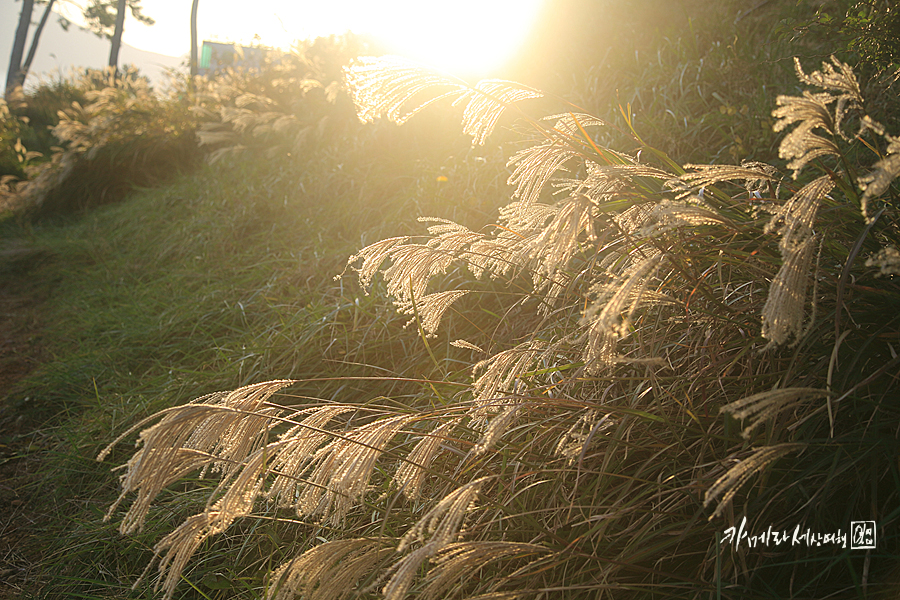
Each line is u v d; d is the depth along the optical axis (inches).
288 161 290.7
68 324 223.3
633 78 177.5
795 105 51.3
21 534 115.0
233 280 200.1
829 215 65.7
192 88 470.6
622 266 73.4
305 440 64.5
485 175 173.8
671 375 75.3
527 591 55.4
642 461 68.1
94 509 110.3
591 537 62.6
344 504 62.5
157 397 142.3
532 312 123.1
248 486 59.8
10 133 631.8
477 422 73.7
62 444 141.8
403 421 66.2
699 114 157.6
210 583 83.7
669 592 56.7
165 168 418.0
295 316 148.8
